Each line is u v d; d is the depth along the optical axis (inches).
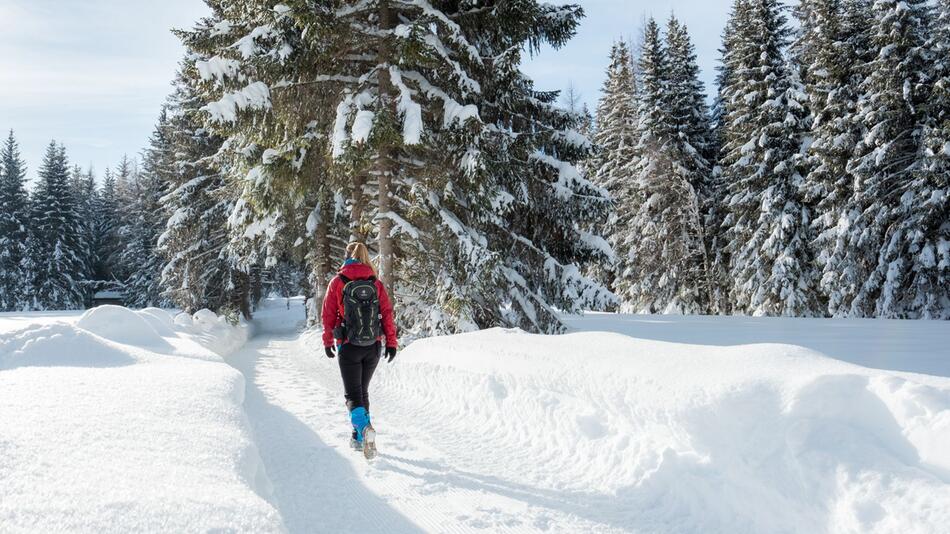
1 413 127.3
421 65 389.1
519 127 447.5
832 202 844.6
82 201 2233.0
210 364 261.9
